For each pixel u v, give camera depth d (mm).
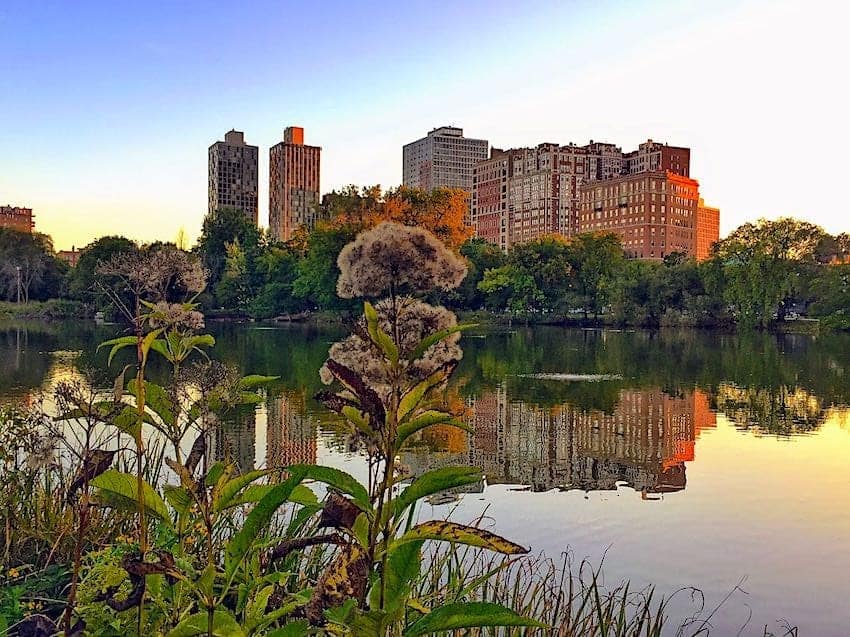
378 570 2527
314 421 17656
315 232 72812
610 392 26375
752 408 22828
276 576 2590
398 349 2199
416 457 14570
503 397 24891
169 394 2889
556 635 5254
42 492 4828
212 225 101938
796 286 70875
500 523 10523
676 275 77062
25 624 2352
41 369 27188
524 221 176500
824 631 7387
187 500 2395
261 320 84688
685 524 10773
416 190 68500
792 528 10633
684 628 7234
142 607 2520
